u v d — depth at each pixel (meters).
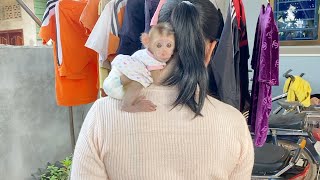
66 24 2.10
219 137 0.70
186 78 0.68
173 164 0.68
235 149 0.73
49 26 2.08
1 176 2.30
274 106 3.54
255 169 2.23
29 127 2.48
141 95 0.69
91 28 1.90
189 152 0.68
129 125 0.68
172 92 0.70
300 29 3.74
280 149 2.31
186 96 0.68
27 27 6.12
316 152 2.37
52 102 2.66
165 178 0.68
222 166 0.72
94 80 2.35
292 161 2.26
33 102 2.50
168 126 0.68
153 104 0.69
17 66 2.36
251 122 1.65
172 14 0.70
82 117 2.95
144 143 0.67
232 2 1.37
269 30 1.44
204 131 0.69
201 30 0.70
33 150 2.53
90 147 0.69
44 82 2.57
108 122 0.68
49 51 2.58
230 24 1.34
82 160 0.70
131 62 0.70
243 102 1.67
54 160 2.72
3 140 2.30
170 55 0.70
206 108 0.71
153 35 0.70
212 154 0.69
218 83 1.34
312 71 3.65
